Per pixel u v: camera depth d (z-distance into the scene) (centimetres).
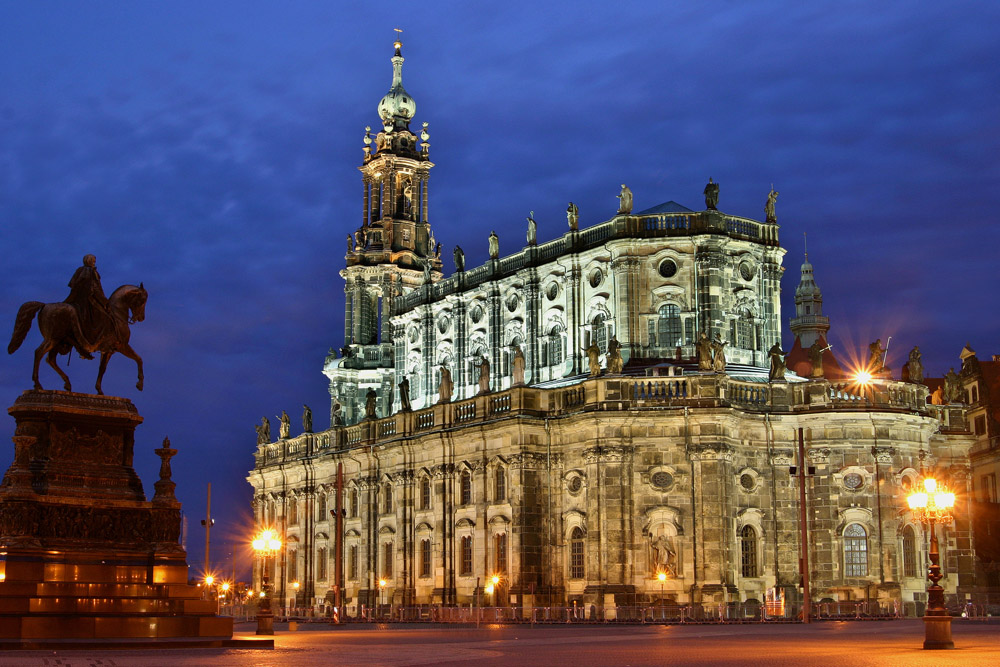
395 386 11575
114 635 4216
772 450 8169
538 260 9862
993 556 9650
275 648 4338
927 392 8569
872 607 7788
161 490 4559
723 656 3725
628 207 9069
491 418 8900
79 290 4597
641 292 8969
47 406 4431
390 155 12144
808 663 3366
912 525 8162
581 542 8281
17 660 3434
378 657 3791
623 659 3616
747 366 8931
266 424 12312
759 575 8012
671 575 7856
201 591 4512
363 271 12044
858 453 8106
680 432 8006
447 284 10862
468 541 9062
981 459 10606
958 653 3831
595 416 8044
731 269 9025
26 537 4253
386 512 10112
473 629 6794
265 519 11950
